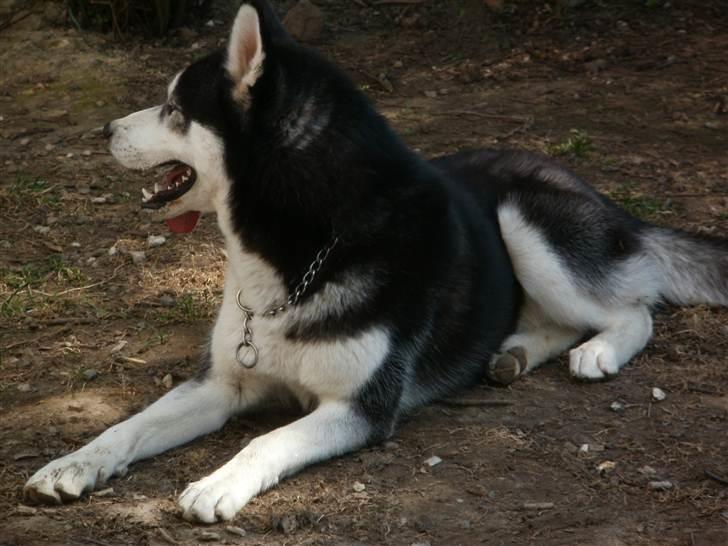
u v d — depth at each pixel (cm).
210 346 771
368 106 732
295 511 646
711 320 915
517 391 809
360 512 646
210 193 738
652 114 1396
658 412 768
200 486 640
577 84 1501
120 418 766
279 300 711
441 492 667
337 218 700
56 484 644
